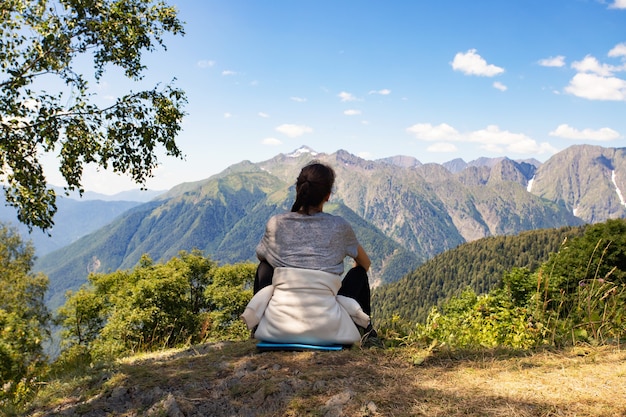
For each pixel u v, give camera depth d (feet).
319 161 13.16
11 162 45.44
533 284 28.81
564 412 7.66
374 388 9.25
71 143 47.78
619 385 8.75
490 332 17.22
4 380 18.62
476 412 7.81
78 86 49.26
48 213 45.39
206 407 9.29
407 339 13.61
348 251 12.63
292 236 12.59
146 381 10.99
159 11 51.55
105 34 50.21
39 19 49.37
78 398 11.02
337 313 12.19
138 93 51.65
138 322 114.83
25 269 135.33
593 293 15.17
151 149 51.60
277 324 12.26
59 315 133.59
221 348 14.43
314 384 9.54
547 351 11.67
